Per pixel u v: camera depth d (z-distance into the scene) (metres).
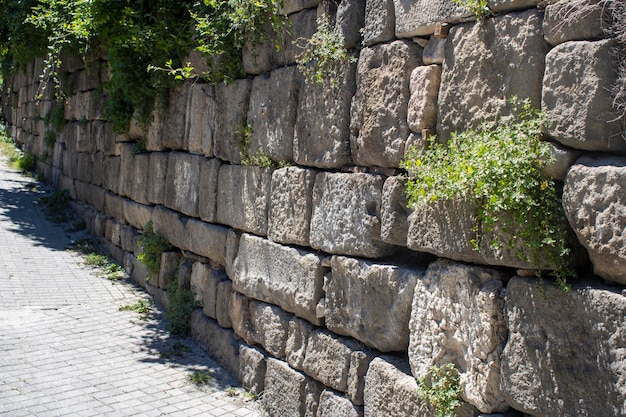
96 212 10.69
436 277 3.44
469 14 3.29
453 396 3.26
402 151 3.75
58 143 13.72
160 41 6.64
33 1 11.55
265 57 5.34
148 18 7.07
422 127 3.58
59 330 6.59
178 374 5.62
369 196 4.00
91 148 10.94
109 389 5.18
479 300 3.12
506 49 3.08
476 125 3.24
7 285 8.02
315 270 4.52
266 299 5.20
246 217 5.52
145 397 5.07
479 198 3.09
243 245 5.56
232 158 5.81
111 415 4.70
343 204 4.23
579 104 2.71
